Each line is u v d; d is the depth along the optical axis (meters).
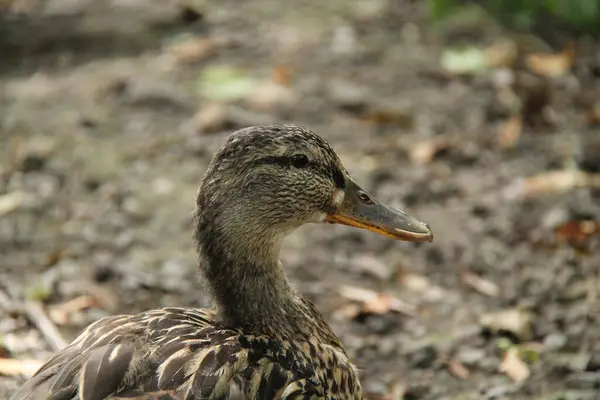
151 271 10.30
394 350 9.21
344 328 9.52
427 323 9.59
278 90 13.91
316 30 15.73
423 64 14.61
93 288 9.95
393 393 8.69
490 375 8.94
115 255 10.61
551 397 8.61
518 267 10.39
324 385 6.78
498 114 13.33
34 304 9.46
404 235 7.36
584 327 9.43
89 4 16.62
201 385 6.00
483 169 12.21
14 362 8.51
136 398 5.77
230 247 6.89
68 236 10.93
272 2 16.88
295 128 7.09
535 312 9.70
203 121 13.05
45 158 12.38
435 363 9.04
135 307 9.72
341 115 13.41
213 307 7.21
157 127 13.20
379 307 9.68
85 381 5.77
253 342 6.56
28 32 15.58
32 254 10.59
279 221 7.01
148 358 6.03
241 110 13.46
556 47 14.89
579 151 12.27
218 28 15.88
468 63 14.42
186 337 6.32
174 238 10.98
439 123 13.16
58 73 14.58
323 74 14.40
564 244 10.67
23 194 11.66
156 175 12.12
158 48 15.30
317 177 7.12
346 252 10.73
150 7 16.52
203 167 12.31
